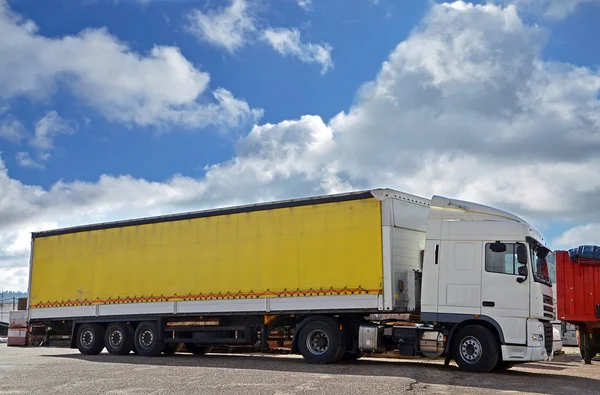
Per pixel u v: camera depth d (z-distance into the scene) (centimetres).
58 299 2216
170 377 1391
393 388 1189
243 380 1323
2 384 1300
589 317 1994
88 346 2152
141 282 2020
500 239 1521
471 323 1533
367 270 1600
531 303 1477
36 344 2267
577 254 2028
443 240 1566
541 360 1467
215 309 1842
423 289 1560
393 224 1602
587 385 1345
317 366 1609
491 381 1344
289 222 1747
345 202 1661
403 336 1616
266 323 1798
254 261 1791
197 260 1906
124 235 2091
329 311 1644
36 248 2312
